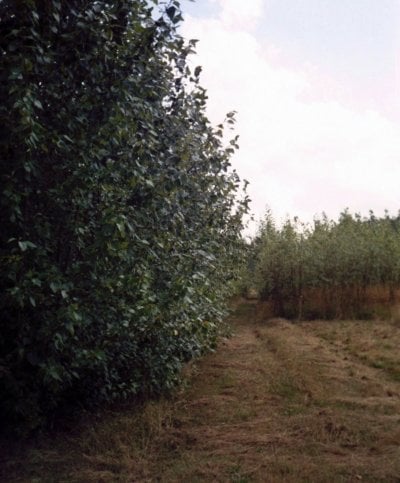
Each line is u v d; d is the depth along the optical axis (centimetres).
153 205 500
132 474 435
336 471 430
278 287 1644
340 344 1059
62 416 536
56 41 434
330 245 1662
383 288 1659
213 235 738
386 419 557
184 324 591
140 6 465
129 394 596
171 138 558
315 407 614
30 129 370
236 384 718
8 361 442
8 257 387
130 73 459
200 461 457
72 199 432
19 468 444
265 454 470
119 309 479
